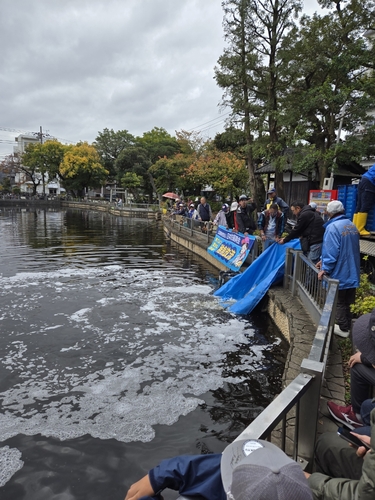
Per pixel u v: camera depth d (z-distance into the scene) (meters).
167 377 5.01
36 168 63.28
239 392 4.63
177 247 18.36
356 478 2.05
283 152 14.87
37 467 3.39
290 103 13.77
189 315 7.45
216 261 12.60
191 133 41.16
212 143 34.59
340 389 3.50
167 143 48.72
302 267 6.50
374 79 12.28
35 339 6.25
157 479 1.53
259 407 4.32
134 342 6.14
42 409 4.29
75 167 53.84
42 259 14.14
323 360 3.02
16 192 70.38
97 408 4.30
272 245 8.01
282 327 6.39
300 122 13.23
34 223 32.03
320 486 1.81
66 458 3.50
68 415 4.17
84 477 3.28
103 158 59.38
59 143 61.12
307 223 6.55
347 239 4.63
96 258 14.62
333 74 12.59
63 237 22.08
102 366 5.34
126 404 4.38
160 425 3.98
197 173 27.31
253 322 7.02
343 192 8.49
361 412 2.26
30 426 3.98
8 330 6.64
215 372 5.14
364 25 12.18
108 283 10.30
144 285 10.10
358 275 4.67
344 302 4.75
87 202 57.06
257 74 14.84
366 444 1.96
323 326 2.92
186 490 1.49
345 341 4.51
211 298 8.66
